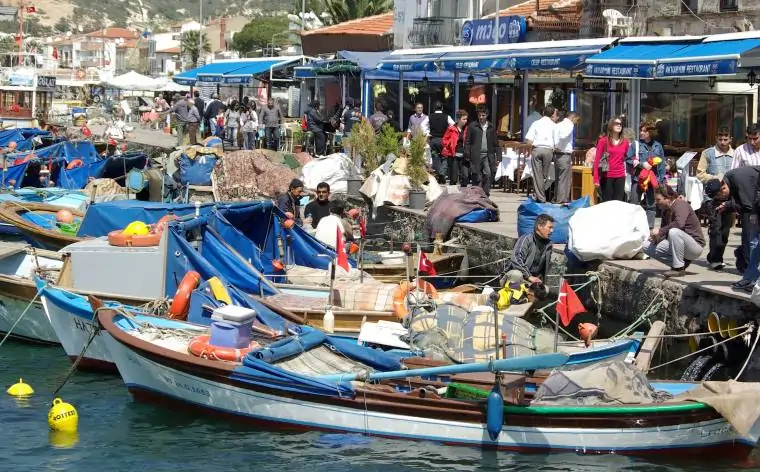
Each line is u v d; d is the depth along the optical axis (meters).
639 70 26.44
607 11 37.94
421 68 36.31
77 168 33.69
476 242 23.05
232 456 13.70
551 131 25.47
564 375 13.94
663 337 15.74
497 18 40.75
